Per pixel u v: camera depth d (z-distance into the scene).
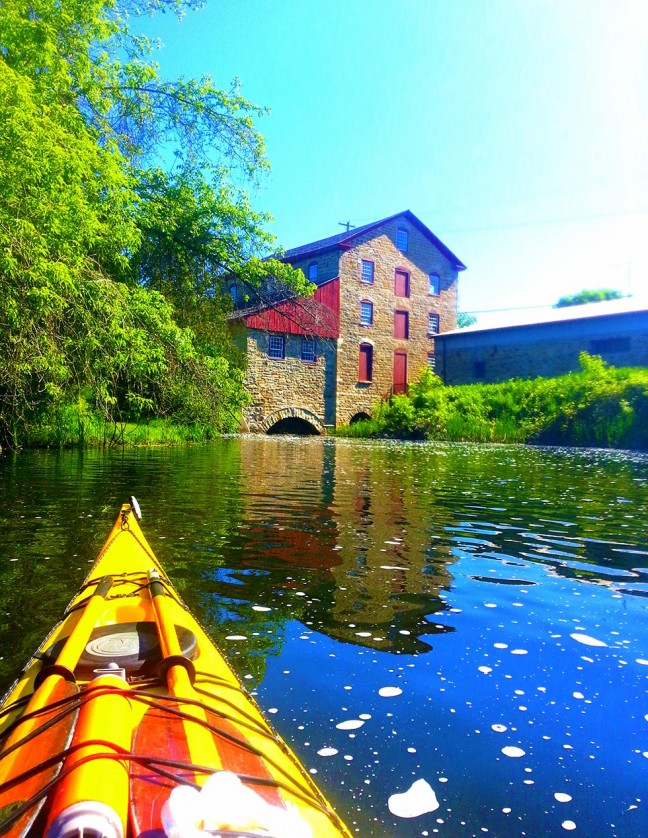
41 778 1.67
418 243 38.44
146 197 19.70
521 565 5.41
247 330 30.89
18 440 13.98
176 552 5.52
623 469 13.82
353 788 2.36
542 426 25.64
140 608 3.16
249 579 4.81
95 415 16.00
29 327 10.14
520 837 2.13
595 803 2.31
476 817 2.23
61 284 10.39
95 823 1.36
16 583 4.48
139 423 19.05
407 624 3.98
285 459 15.31
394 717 2.86
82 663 2.40
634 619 4.12
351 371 35.19
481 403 29.17
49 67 12.31
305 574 5.00
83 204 10.67
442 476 12.09
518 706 2.98
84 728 1.79
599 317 29.06
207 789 1.40
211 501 8.20
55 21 13.04
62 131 10.58
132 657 2.45
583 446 23.55
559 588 4.76
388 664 3.39
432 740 2.68
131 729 1.91
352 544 6.06
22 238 9.47
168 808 1.35
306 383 33.31
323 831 1.66
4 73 9.30
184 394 17.69
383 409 32.69
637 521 7.43
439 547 6.03
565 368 31.12
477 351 35.41
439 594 4.58
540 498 9.20
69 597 4.22
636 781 2.45
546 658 3.51
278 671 3.28
